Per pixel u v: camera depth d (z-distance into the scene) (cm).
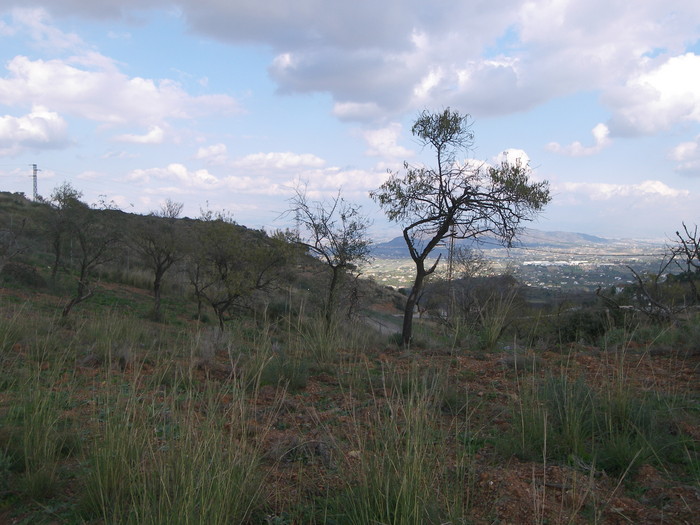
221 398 522
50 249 2645
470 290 1565
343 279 1512
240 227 1808
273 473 364
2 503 324
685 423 430
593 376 621
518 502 305
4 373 608
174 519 272
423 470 313
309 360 805
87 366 704
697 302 1152
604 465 368
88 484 324
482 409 505
